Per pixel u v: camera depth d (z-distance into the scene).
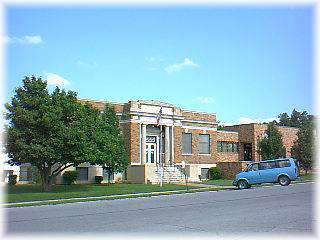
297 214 15.05
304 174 50.59
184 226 13.17
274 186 31.41
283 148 49.12
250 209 17.02
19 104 30.22
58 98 30.88
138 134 43.59
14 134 29.28
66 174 39.47
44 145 29.50
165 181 41.66
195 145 49.75
